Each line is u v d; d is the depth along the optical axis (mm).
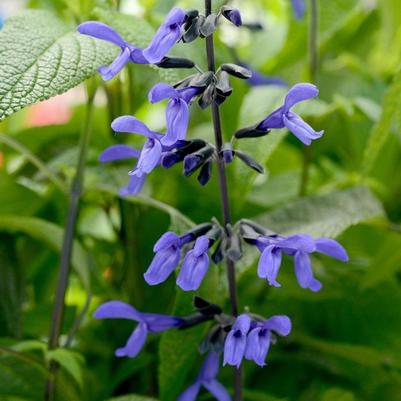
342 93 1193
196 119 1151
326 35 1126
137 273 1060
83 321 1080
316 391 1061
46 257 1112
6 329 1030
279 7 1471
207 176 872
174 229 964
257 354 846
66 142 1103
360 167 1146
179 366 942
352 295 1069
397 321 1065
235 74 864
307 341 1050
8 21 899
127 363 1011
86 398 1021
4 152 1108
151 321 902
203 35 852
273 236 874
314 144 1174
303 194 1110
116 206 1082
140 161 845
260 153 999
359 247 1106
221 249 876
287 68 1210
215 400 1021
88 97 989
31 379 992
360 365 1071
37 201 1074
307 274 867
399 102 1001
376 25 1288
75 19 1001
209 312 896
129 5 1166
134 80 1069
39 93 876
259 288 1067
